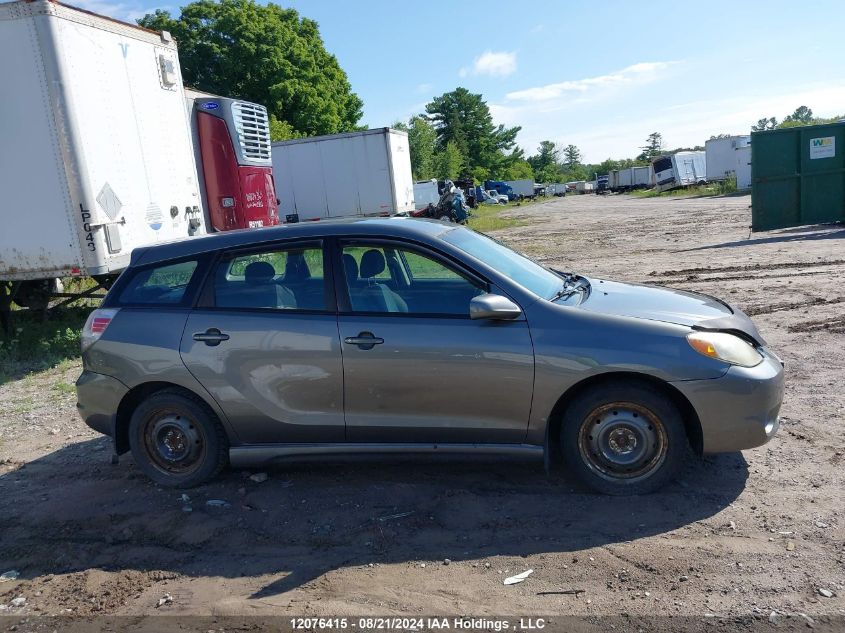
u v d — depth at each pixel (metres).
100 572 3.80
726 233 18.22
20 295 9.97
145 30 9.81
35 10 7.84
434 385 4.22
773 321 8.07
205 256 4.73
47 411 6.87
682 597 3.18
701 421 3.98
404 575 3.54
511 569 3.51
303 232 4.63
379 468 4.86
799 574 3.27
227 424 4.60
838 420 5.03
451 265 4.35
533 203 71.31
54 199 8.30
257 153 13.09
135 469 5.18
